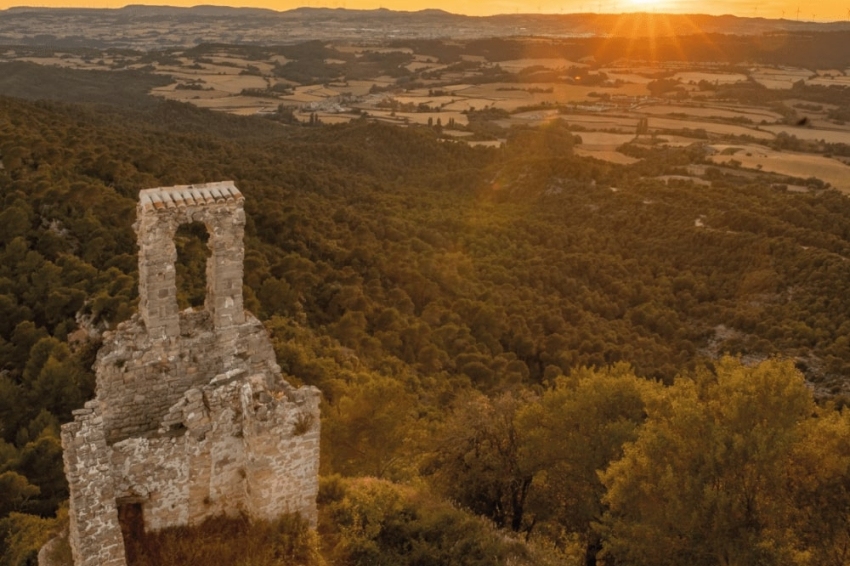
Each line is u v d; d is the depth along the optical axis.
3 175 52.16
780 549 15.73
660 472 18.59
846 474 16.98
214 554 15.38
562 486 24.80
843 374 53.66
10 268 42.56
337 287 57.81
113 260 46.59
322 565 16.22
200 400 15.73
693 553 17.45
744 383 19.39
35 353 33.97
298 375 36.66
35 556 18.59
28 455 26.34
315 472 16.64
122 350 15.56
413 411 33.16
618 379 24.73
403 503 20.98
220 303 16.45
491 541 19.97
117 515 14.48
